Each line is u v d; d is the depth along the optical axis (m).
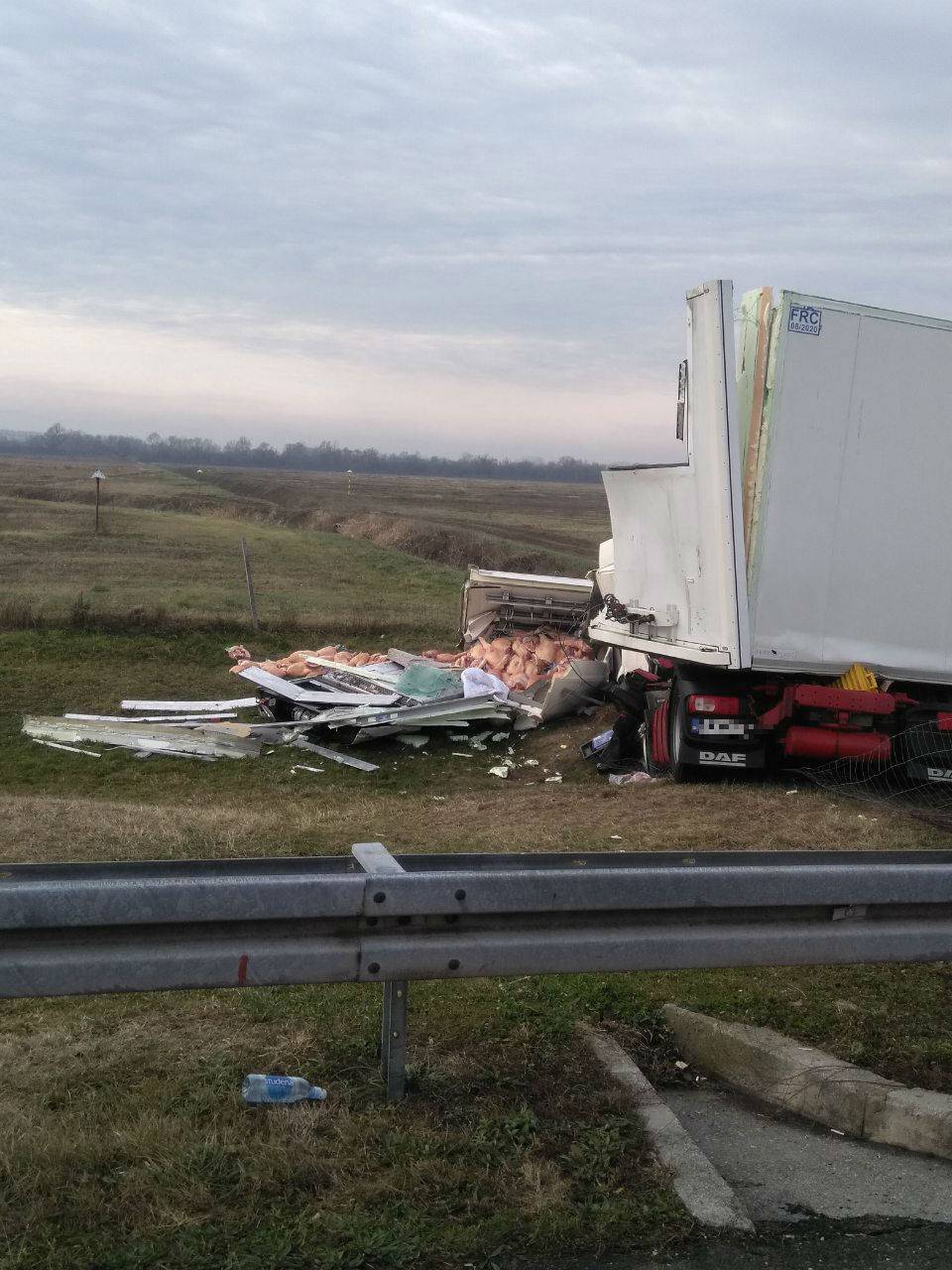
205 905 3.34
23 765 13.68
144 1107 3.65
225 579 35.53
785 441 10.05
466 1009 4.61
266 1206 3.18
